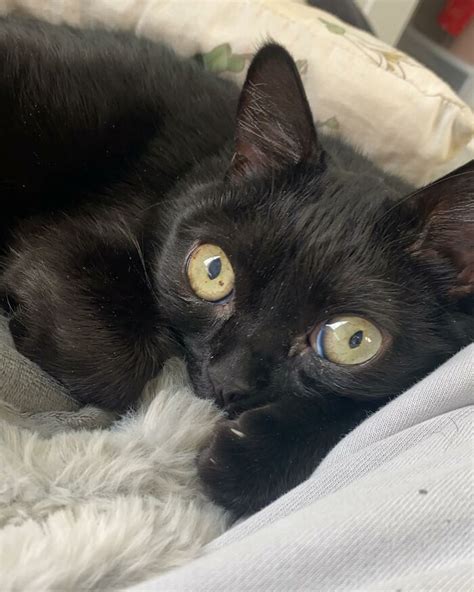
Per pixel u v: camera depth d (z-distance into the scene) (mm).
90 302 170
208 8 227
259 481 154
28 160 199
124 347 169
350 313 150
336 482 127
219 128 201
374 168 205
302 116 157
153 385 172
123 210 187
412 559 95
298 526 102
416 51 439
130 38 219
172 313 169
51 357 169
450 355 160
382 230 156
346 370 154
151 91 205
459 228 152
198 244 162
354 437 140
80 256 175
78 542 118
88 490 137
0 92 195
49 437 152
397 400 141
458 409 127
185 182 186
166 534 132
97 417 164
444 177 148
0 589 105
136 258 179
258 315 154
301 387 157
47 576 109
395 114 228
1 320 178
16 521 127
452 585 88
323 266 152
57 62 200
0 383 156
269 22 225
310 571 95
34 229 187
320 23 231
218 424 161
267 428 157
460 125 230
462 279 159
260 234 157
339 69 225
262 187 164
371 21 380
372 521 99
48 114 198
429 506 100
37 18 228
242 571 96
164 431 154
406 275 156
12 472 133
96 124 200
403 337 154
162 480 147
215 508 152
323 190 162
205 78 215
